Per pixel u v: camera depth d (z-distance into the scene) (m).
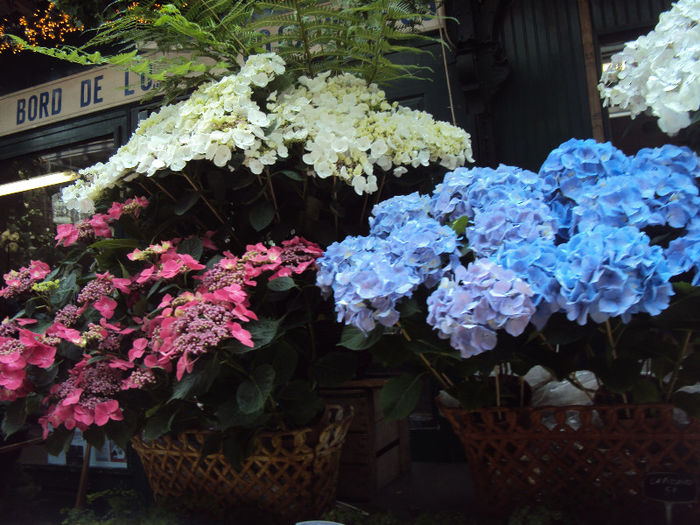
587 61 2.45
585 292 0.96
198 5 1.67
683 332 1.16
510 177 1.29
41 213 3.60
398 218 1.35
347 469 1.89
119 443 1.30
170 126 1.55
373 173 1.66
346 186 1.61
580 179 1.23
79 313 1.40
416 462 2.45
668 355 1.12
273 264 1.31
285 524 1.32
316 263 1.33
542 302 1.02
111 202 1.71
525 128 2.54
